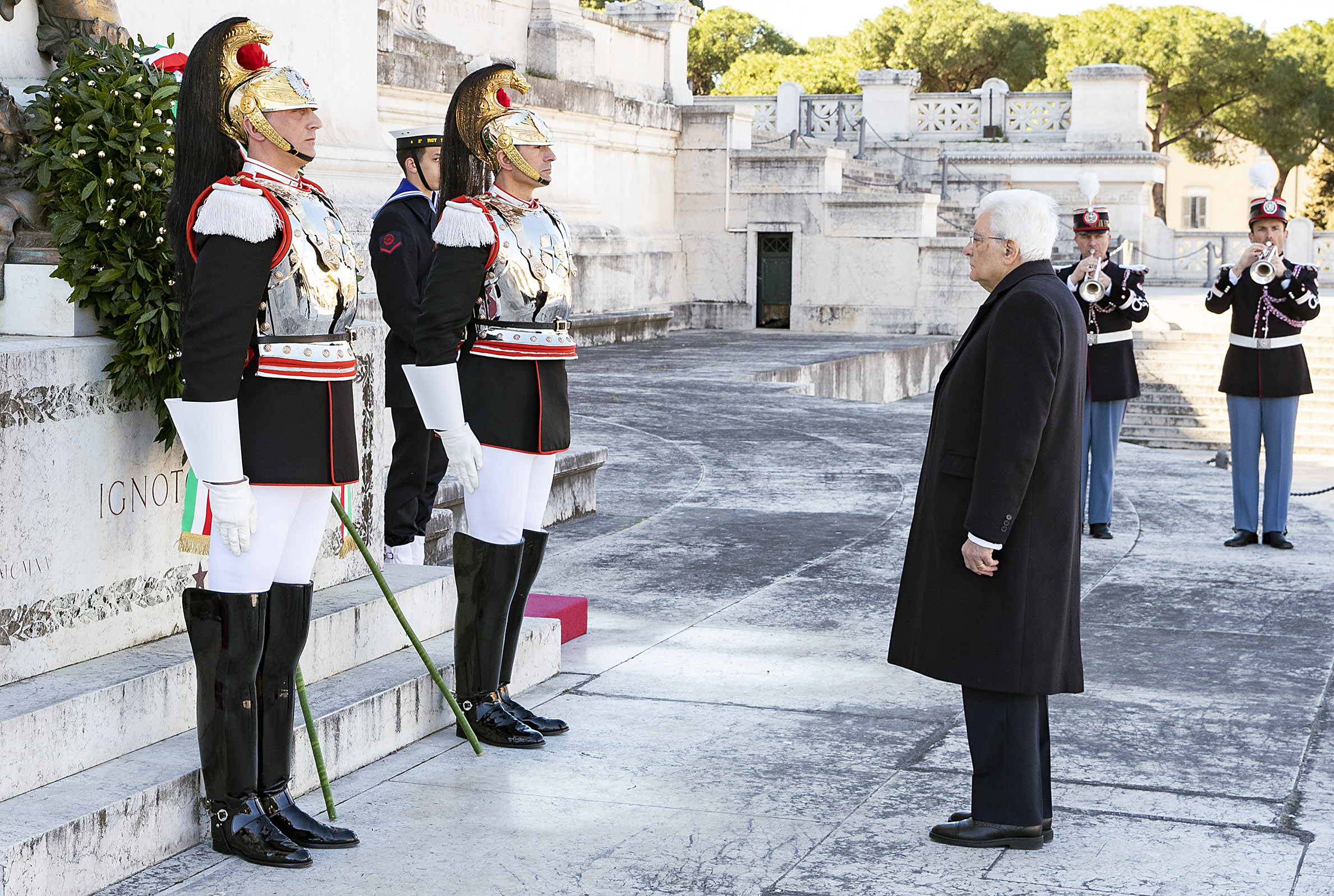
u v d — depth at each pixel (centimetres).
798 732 500
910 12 4516
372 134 855
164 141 407
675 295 2550
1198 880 378
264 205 363
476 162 469
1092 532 862
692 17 2650
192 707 416
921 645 403
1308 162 4253
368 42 851
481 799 431
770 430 1291
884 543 835
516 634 498
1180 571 770
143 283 404
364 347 529
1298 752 483
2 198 414
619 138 2347
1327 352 2233
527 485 480
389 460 720
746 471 1080
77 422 394
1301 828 416
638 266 2359
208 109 367
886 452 1179
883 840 404
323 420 383
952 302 2478
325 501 392
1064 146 3067
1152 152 3003
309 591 394
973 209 2919
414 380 451
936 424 409
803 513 923
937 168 3100
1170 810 429
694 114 2555
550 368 476
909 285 2494
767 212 2548
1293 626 655
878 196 2488
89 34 466
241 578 376
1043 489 389
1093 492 859
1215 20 4044
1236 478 841
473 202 459
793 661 591
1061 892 370
